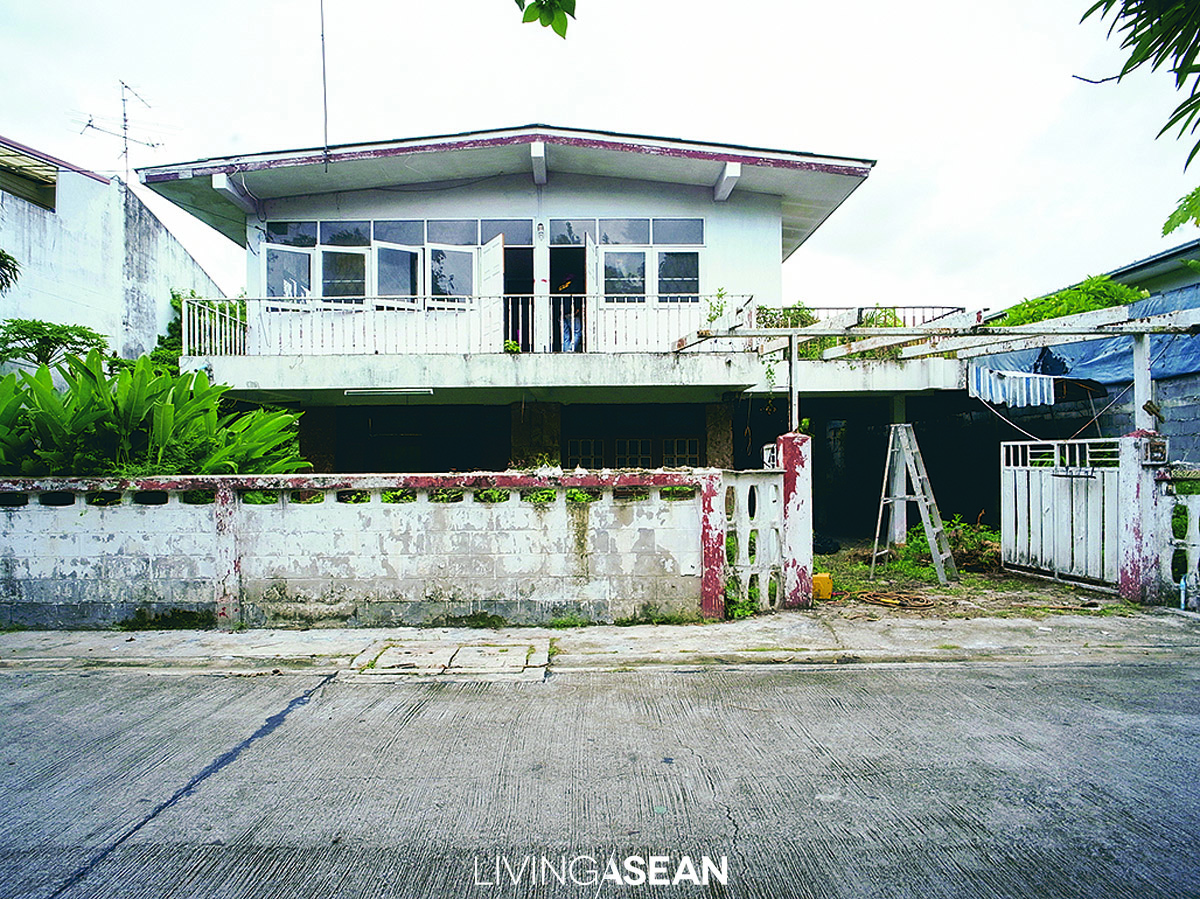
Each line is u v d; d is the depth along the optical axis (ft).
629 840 8.89
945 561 27.76
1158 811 9.53
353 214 37.19
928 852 8.57
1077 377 31.12
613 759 11.31
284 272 36.29
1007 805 9.71
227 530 19.43
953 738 12.09
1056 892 7.79
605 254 37.06
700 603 19.89
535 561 19.66
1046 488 26.18
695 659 16.85
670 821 9.35
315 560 19.54
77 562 19.48
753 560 21.72
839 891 7.82
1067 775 10.63
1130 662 16.63
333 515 19.54
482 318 35.91
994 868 8.23
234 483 19.31
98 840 8.98
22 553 19.52
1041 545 26.37
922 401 42.80
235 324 35.50
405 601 19.58
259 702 14.19
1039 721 12.87
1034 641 18.13
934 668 16.25
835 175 35.50
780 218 37.78
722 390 33.71
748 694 14.51
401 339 36.06
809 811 9.58
